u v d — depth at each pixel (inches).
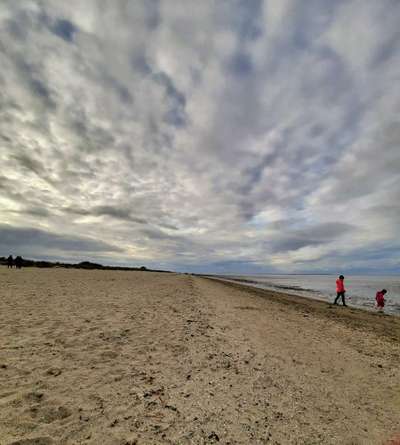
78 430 122.8
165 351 235.3
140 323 331.3
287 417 144.6
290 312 561.3
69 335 259.6
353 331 404.5
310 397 169.9
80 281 940.6
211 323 365.1
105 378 176.2
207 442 120.0
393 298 1123.9
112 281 1069.8
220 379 186.7
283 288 1651.1
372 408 161.5
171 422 133.6
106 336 265.4
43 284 729.0
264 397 165.5
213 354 236.7
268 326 383.2
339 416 149.3
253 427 133.6
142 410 142.4
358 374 217.3
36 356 203.2
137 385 169.6
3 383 159.9
